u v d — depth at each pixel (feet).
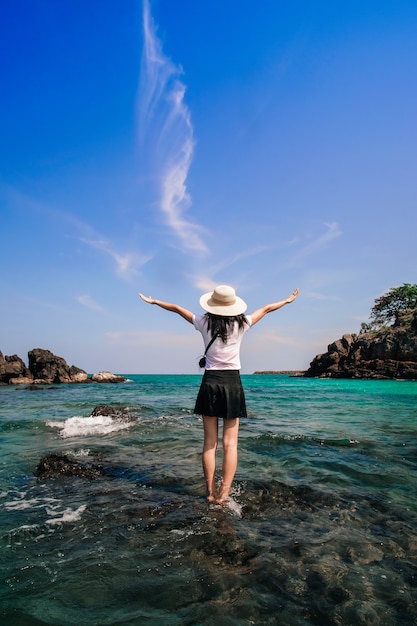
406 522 10.44
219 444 21.18
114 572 7.75
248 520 10.58
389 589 7.21
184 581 7.42
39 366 155.63
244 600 6.82
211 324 12.59
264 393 74.13
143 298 13.67
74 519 10.69
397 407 44.45
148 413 37.55
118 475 15.38
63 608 6.59
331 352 186.70
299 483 13.92
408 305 191.21
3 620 6.24
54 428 28.76
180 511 11.29
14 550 8.78
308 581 7.46
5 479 15.05
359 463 16.88
